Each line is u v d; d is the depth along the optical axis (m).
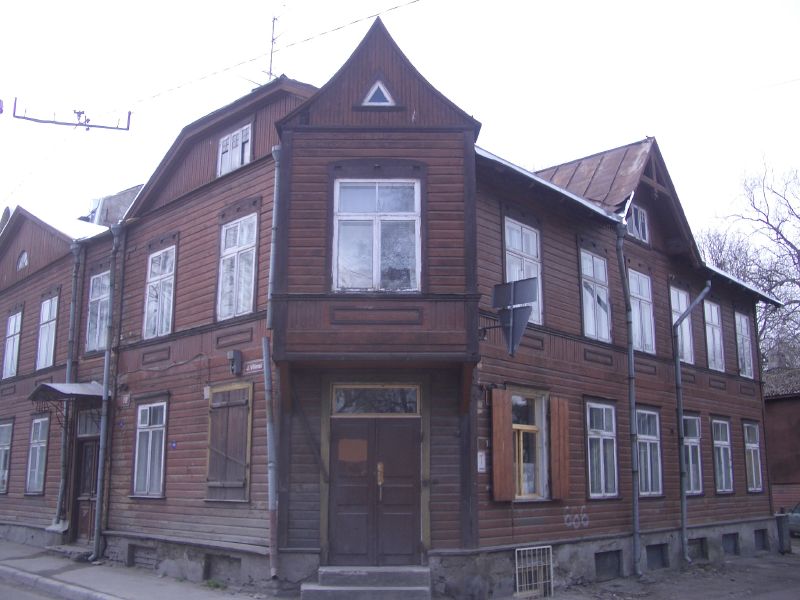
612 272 17.70
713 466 20.53
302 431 12.55
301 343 11.74
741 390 22.88
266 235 14.16
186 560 14.23
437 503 12.40
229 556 13.39
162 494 15.30
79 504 18.25
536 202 15.66
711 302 22.16
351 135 12.72
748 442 22.84
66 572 14.95
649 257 19.39
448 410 12.68
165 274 16.64
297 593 12.02
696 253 20.20
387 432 12.60
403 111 12.88
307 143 12.67
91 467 18.11
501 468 13.27
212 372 14.70
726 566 18.77
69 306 19.89
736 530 20.80
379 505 12.37
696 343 20.92
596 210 16.66
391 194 12.56
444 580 12.09
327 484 12.38
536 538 13.93
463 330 11.91
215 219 15.53
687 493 19.12
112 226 17.97
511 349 12.46
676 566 17.83
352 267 12.29
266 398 12.84
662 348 19.19
